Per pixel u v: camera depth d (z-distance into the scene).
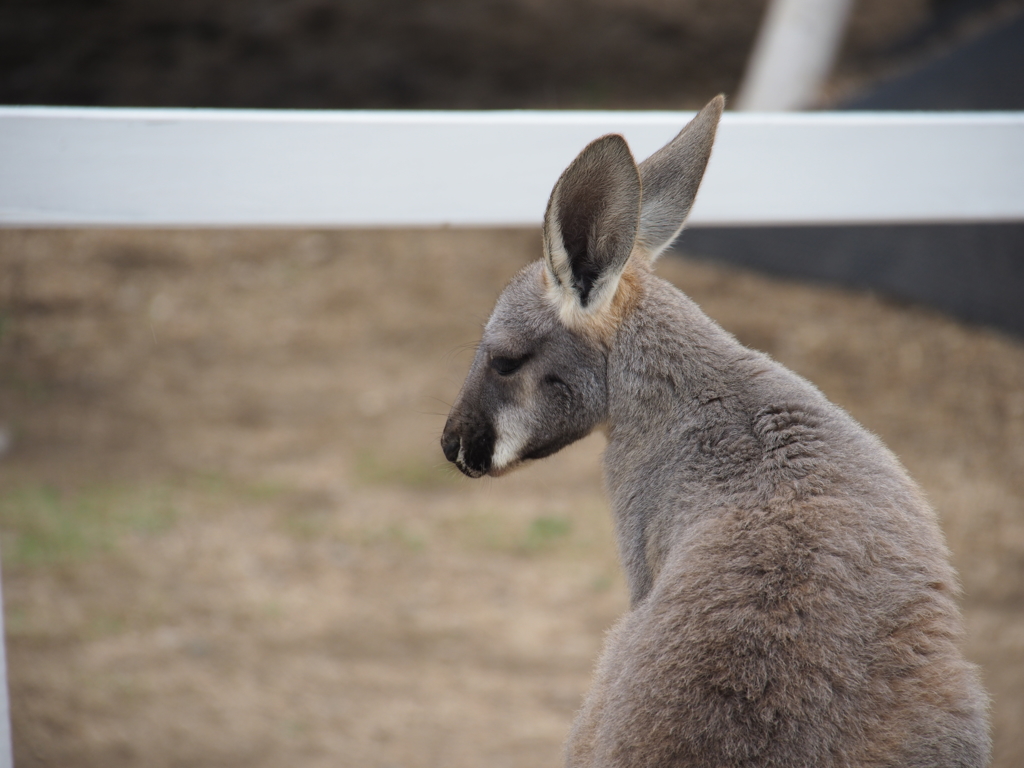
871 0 29.20
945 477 15.80
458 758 10.46
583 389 5.84
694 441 5.39
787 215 6.71
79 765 9.96
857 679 4.34
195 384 19.28
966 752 4.33
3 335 20.64
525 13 29.62
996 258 19.31
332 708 11.28
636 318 5.82
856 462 5.02
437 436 17.72
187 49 28.34
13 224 5.57
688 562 4.82
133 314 21.70
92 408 18.39
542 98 26.64
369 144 5.99
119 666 11.81
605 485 5.97
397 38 28.64
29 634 12.31
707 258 22.47
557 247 5.46
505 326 6.02
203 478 16.38
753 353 5.72
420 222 6.17
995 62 19.02
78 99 26.75
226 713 11.08
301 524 15.23
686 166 6.05
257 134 5.82
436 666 12.24
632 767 4.47
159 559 14.16
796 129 6.59
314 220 6.00
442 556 14.62
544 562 14.54
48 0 29.56
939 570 4.70
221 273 23.36
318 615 13.16
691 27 29.34
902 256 20.47
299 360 20.19
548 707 11.52
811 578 4.52
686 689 4.45
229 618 12.99
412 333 20.98
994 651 11.80
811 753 4.23
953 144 6.77
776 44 20.11
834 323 19.97
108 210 5.69
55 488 15.80
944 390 18.00
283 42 28.55
